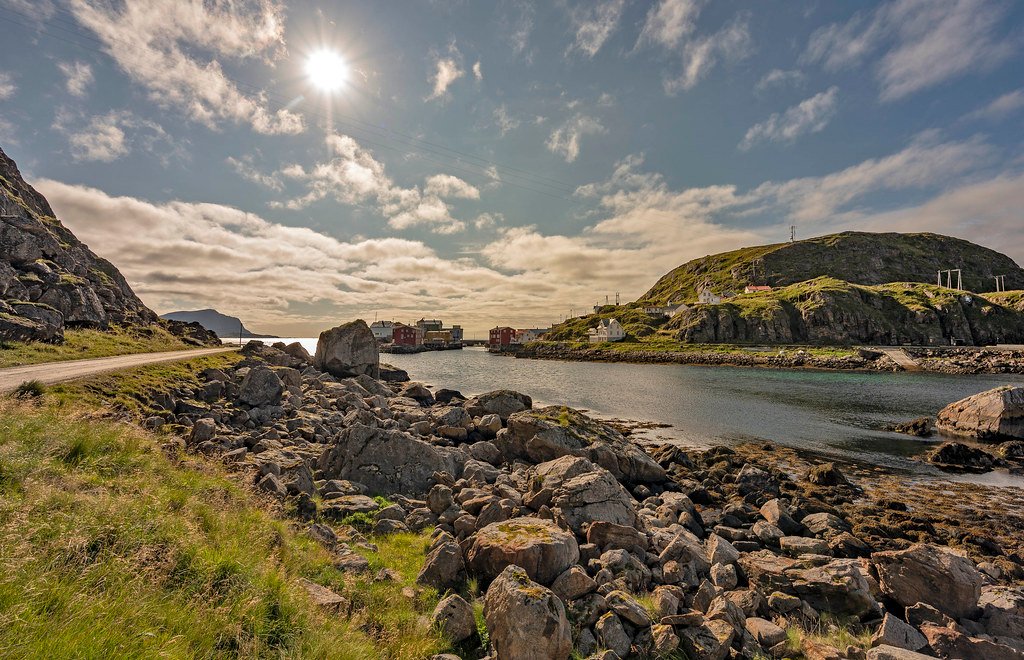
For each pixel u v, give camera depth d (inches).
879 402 2235.5
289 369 1706.4
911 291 5940.0
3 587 194.1
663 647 335.6
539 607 305.3
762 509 789.9
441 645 311.6
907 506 912.3
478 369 4510.3
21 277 1606.8
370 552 458.9
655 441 1482.5
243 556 307.3
